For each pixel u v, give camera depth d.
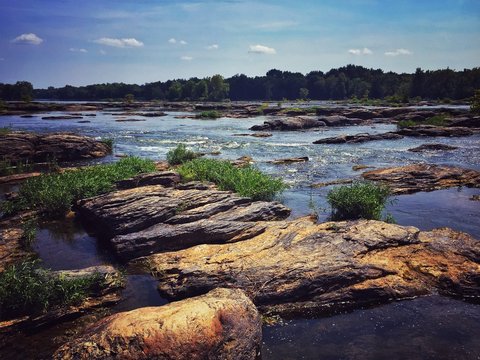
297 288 9.60
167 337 6.69
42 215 15.97
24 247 12.82
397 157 29.67
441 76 158.12
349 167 25.78
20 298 8.80
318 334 8.41
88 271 10.26
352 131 52.03
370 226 12.43
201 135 46.28
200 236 12.59
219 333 7.09
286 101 189.62
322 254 10.78
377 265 10.30
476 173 21.56
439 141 39.03
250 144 38.03
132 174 20.47
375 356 7.62
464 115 59.22
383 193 16.45
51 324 8.81
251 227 13.09
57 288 9.17
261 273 9.96
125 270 11.23
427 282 10.05
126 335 6.68
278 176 22.97
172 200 14.47
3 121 63.66
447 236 12.16
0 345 8.06
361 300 9.52
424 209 16.30
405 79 192.50
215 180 19.72
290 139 42.81
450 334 8.24
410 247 11.38
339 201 15.12
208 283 9.74
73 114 85.50
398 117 62.94
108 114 88.38
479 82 148.38
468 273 10.04
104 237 13.60
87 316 9.15
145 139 41.53
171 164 26.42
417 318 8.84
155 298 9.85
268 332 8.52
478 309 9.13
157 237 12.27
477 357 7.52
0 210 16.20
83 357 6.47
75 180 17.92
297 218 15.20
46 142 29.89
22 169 26.17
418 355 7.61
